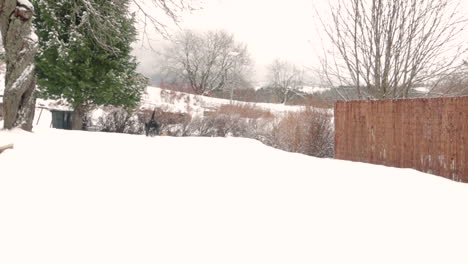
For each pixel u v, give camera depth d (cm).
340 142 840
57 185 373
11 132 726
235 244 251
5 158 482
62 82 1427
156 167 511
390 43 901
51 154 541
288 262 227
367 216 327
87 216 289
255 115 1914
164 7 1050
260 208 338
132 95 1541
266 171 529
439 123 599
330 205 358
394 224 307
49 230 255
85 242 239
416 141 642
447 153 583
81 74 1410
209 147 795
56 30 1410
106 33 1148
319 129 1230
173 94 3441
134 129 1547
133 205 325
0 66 2145
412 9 867
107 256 221
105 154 589
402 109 674
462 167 556
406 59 895
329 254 242
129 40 1502
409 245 262
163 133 1518
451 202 381
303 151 1246
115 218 288
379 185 459
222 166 554
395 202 376
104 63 1460
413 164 647
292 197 384
